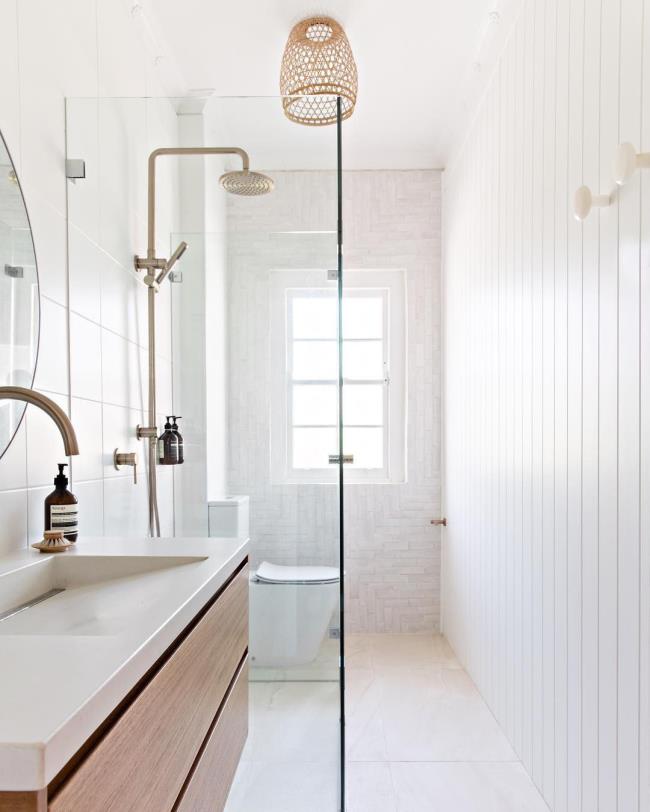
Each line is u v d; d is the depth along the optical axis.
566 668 1.92
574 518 1.86
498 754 2.47
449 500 3.80
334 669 2.20
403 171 4.07
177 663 0.98
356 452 4.16
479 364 3.08
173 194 2.20
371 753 2.48
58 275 1.68
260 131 2.21
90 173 1.89
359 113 3.39
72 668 0.69
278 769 2.12
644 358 1.44
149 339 2.22
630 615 1.50
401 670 3.37
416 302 4.07
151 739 0.84
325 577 2.25
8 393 1.27
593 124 1.73
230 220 2.23
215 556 1.43
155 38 2.66
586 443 1.77
